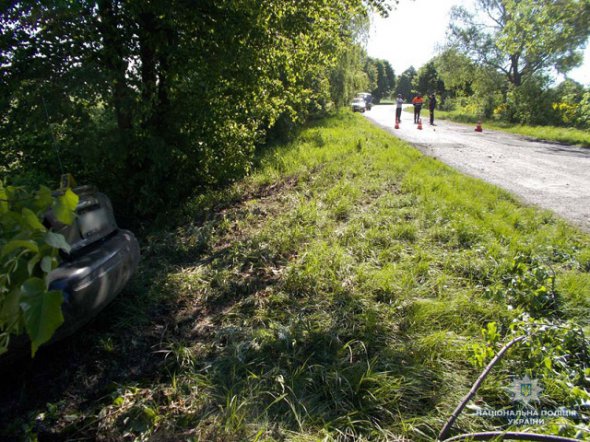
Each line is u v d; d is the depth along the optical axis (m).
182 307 3.33
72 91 4.52
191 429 2.10
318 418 2.13
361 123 17.84
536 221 5.27
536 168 9.38
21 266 1.42
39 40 4.53
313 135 12.22
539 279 3.42
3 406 2.25
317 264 3.83
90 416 2.18
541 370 2.42
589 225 5.29
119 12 4.93
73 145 4.85
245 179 7.54
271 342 2.74
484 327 3.04
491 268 3.84
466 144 13.56
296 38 6.18
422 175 7.41
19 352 2.12
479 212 5.46
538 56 23.98
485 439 1.93
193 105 5.80
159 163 5.42
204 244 4.62
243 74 5.81
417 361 2.57
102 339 2.80
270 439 2.01
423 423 2.12
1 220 1.44
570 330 2.66
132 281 3.57
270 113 6.99
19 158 4.86
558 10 20.52
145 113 5.17
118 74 4.78
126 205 5.66
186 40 5.40
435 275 3.75
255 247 4.42
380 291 3.45
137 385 2.42
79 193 2.62
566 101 21.98
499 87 30.16
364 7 6.57
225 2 5.21
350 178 7.33
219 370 2.51
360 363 2.53
